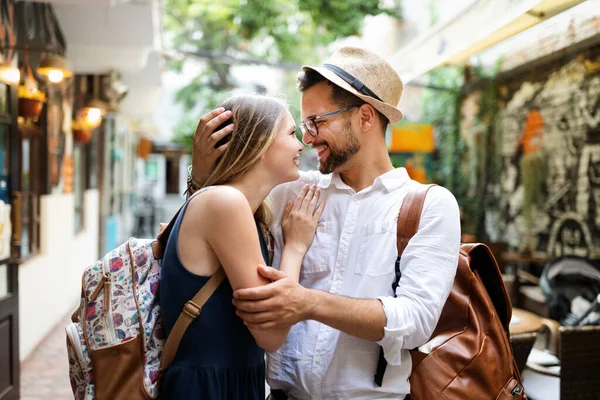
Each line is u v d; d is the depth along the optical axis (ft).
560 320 14.49
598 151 16.57
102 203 34.35
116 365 4.38
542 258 18.37
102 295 4.51
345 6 29.66
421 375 4.95
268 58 49.29
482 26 10.05
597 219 16.58
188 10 41.11
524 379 10.05
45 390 14.07
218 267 4.32
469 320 5.16
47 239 19.07
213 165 4.63
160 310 4.55
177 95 61.52
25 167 17.28
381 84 4.90
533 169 20.21
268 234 5.13
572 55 17.79
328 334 4.87
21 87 15.44
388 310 4.26
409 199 4.80
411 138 24.80
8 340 11.88
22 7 14.94
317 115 4.91
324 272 5.03
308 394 4.89
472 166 25.23
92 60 20.99
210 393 4.27
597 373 8.13
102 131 34.30
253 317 4.07
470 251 5.29
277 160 4.60
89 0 13.33
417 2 28.09
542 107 19.71
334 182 5.23
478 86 24.27
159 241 4.62
